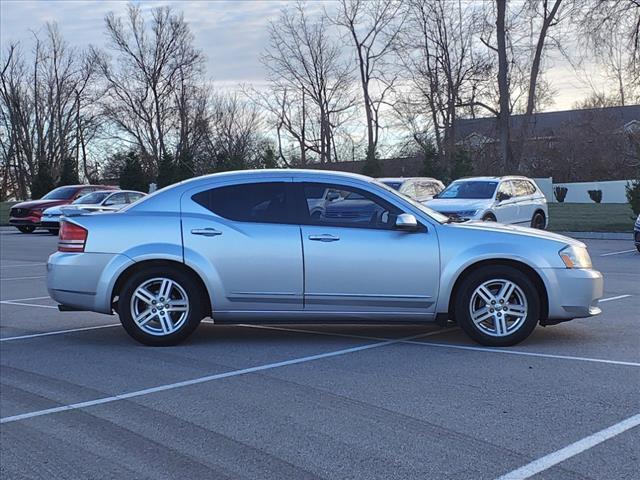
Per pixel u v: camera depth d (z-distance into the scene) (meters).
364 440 4.77
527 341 7.58
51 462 4.60
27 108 65.31
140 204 7.57
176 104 59.91
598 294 7.34
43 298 11.66
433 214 7.53
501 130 37.34
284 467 4.38
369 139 48.44
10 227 33.06
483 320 7.31
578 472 4.18
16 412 5.62
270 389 5.99
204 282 7.30
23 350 7.67
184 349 7.48
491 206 18.39
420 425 5.03
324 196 7.43
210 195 7.50
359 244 7.22
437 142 43.97
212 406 5.59
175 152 57.00
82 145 65.38
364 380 6.19
